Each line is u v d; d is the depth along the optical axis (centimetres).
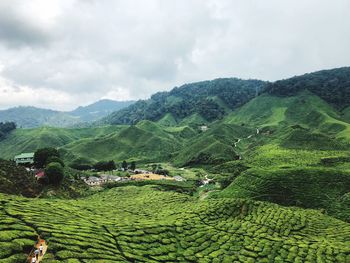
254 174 16938
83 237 6956
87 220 8625
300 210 12731
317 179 15625
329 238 9956
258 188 15550
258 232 9856
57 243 6184
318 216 12075
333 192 14562
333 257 8344
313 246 8931
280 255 8419
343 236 10119
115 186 19025
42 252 5950
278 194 14888
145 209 12300
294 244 9050
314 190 14862
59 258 5719
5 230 6369
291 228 10538
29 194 13862
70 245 6303
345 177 15538
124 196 15138
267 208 12031
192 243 8675
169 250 7988
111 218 9681
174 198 14300
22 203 8975
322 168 16788
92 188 18162
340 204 13412
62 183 16588
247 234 9594
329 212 13100
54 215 8362
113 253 6612
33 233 6488
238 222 10650
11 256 5481
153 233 8538
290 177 15962
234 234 9519
